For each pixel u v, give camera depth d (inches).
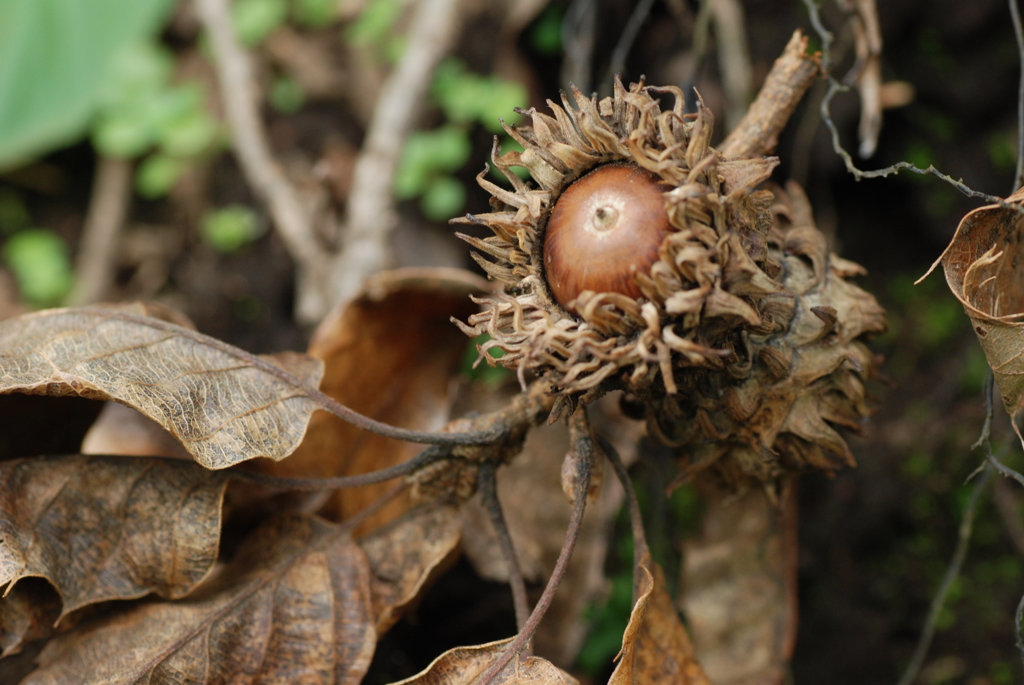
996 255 12.7
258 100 23.4
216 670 13.6
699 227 12.6
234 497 14.3
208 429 13.3
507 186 21.6
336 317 14.8
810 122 17.7
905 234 20.1
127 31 13.5
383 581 14.2
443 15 19.8
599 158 13.0
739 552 15.3
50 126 13.4
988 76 19.0
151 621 13.7
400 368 15.3
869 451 17.8
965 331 18.4
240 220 24.8
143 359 13.4
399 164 19.6
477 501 15.3
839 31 18.2
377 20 24.3
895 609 17.0
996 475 17.1
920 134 19.5
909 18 19.2
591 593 15.6
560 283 12.8
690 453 13.9
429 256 21.6
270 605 13.9
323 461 14.9
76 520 13.5
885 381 14.1
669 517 15.2
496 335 12.9
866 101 15.0
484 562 15.2
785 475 13.9
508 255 13.1
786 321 13.3
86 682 13.4
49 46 13.4
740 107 17.4
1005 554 16.9
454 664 13.3
